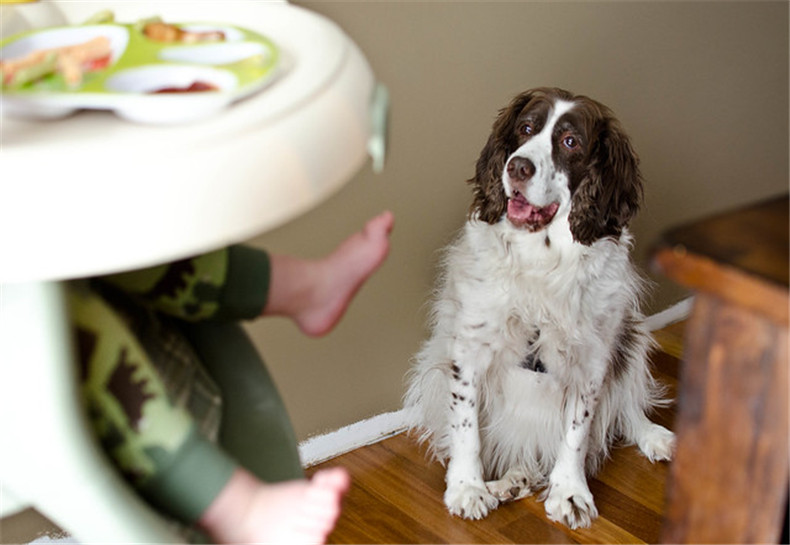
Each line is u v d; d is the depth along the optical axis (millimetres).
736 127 3090
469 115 2357
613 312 2225
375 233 1071
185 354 915
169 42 875
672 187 2949
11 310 667
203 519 770
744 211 795
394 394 2506
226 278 949
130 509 706
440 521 2207
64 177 622
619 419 2521
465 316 2229
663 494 2336
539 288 2154
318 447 2391
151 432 751
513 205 2080
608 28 2568
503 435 2377
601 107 2133
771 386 758
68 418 671
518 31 2367
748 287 693
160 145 655
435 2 2184
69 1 1034
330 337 2314
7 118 746
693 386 813
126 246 632
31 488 699
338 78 763
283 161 676
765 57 3084
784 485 779
